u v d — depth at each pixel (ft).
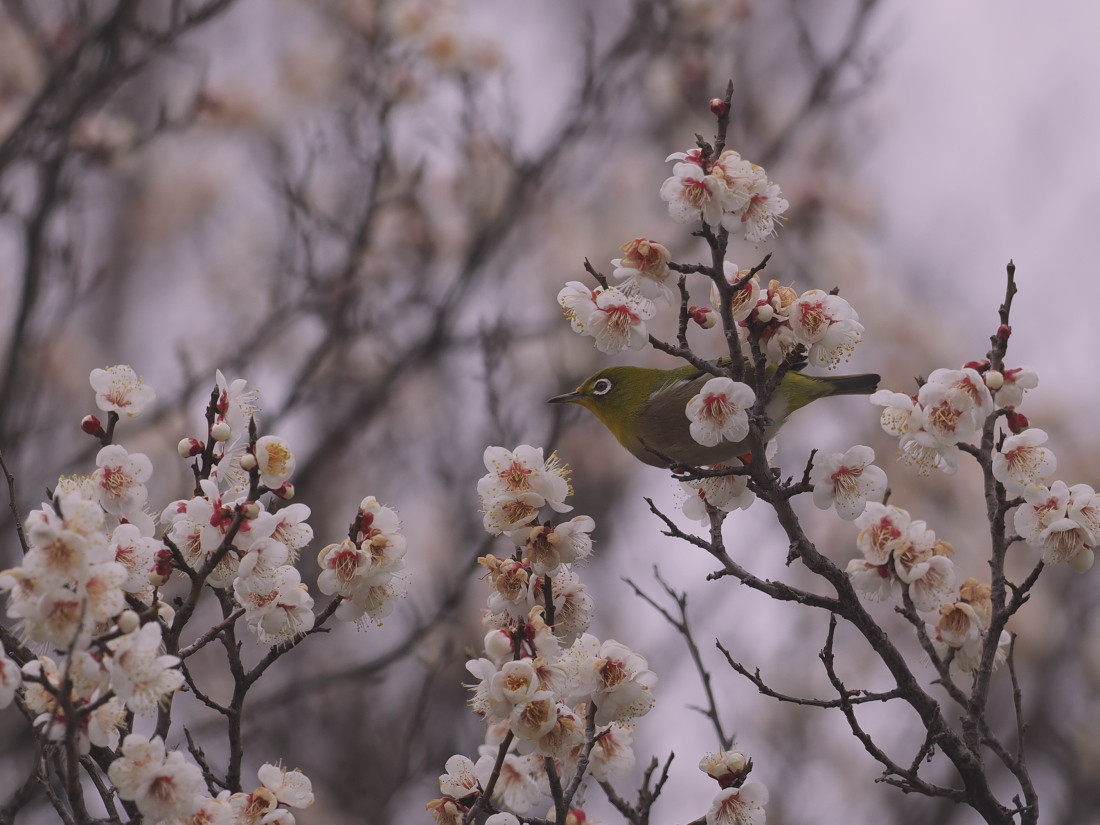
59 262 37.11
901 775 18.97
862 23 44.09
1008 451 19.30
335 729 40.63
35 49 38.01
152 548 16.71
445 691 39.83
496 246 44.24
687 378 28.48
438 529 45.29
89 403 47.52
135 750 14.99
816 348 19.15
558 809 17.54
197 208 54.70
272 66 51.39
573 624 18.97
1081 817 44.83
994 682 48.52
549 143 45.78
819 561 19.69
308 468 41.06
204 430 39.78
